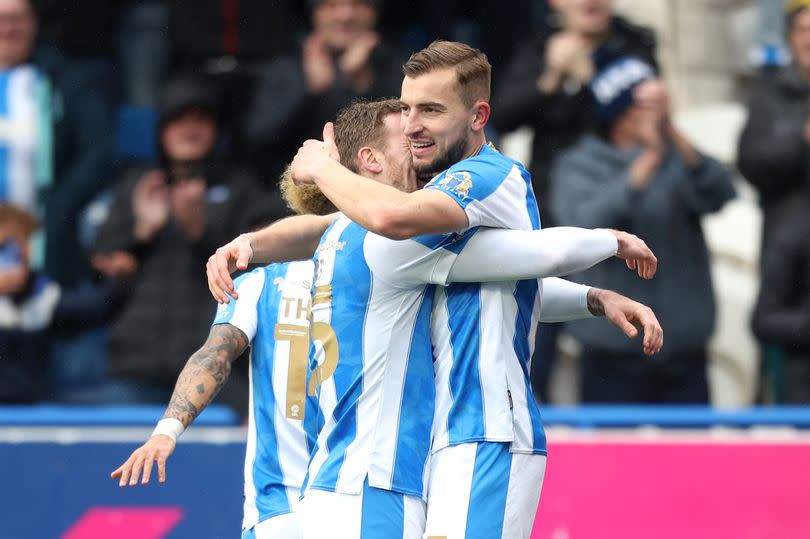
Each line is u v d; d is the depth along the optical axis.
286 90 22.41
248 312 13.05
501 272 11.70
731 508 18.83
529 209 12.27
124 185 22.48
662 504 18.88
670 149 21.88
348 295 12.02
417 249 11.67
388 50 22.70
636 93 21.75
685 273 21.66
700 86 27.97
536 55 22.86
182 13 23.45
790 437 19.08
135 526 18.77
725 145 26.16
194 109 22.23
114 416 19.12
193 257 21.91
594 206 21.61
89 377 22.83
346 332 11.97
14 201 23.64
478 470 11.65
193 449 18.89
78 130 24.75
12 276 22.58
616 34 22.64
